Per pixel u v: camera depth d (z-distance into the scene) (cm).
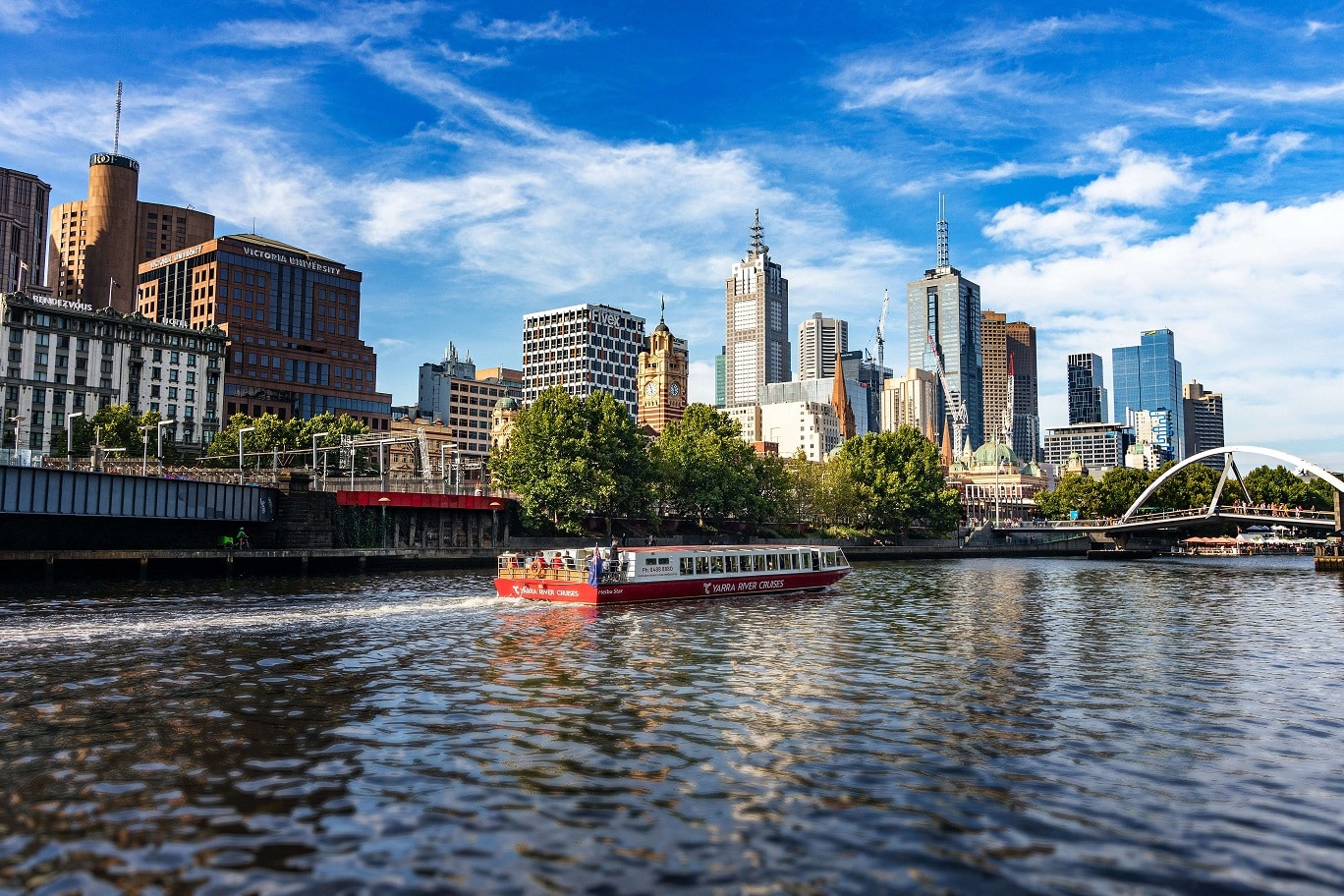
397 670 3559
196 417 17438
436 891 1562
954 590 8181
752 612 5941
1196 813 1977
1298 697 3203
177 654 3844
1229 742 2567
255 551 8106
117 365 16275
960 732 2650
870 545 16550
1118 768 2300
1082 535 18362
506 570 6353
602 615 5619
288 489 8694
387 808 1956
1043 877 1650
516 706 2933
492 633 4688
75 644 4103
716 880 1617
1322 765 2339
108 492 7200
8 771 2195
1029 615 5959
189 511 7794
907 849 1769
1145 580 10056
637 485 12812
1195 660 4025
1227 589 8525
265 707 2884
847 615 5825
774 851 1750
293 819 1883
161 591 6519
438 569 9531
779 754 2398
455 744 2462
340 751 2388
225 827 1838
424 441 12175
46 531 7488
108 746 2422
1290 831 1881
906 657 4041
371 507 9769
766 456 16488
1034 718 2833
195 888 1566
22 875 1609
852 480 17162
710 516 14800
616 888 1581
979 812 1977
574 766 2264
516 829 1841
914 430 18788
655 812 1952
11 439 14900
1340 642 4675
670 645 4331
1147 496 17125
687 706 2956
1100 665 3872
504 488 11994
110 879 1598
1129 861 1727
